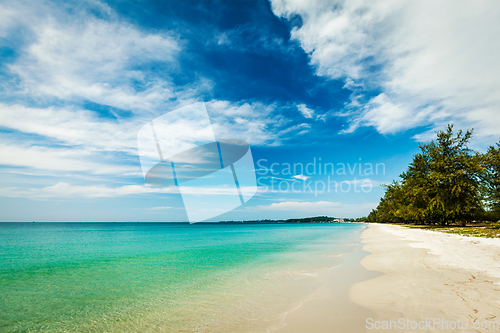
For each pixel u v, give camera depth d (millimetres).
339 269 11578
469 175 36500
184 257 19266
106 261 18094
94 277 13055
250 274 11891
